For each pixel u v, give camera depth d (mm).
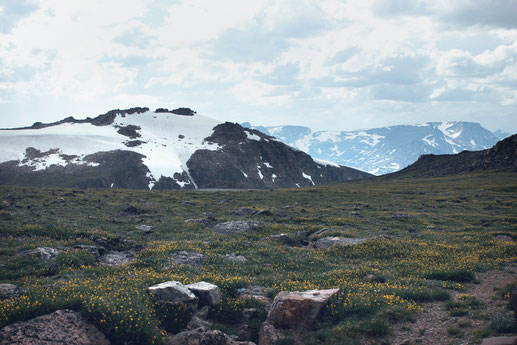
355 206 63312
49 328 13352
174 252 27312
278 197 76375
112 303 14938
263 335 15070
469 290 19203
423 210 58094
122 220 42219
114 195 70125
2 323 13477
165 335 14734
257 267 24562
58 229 32875
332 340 14141
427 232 38844
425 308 16828
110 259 27031
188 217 47125
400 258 27250
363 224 44125
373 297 17562
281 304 15953
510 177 113938
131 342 13906
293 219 45875
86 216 43969
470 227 41562
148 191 86625
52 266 22625
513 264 23797
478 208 58750
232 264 25016
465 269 22094
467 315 15461
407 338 14070
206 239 33375
